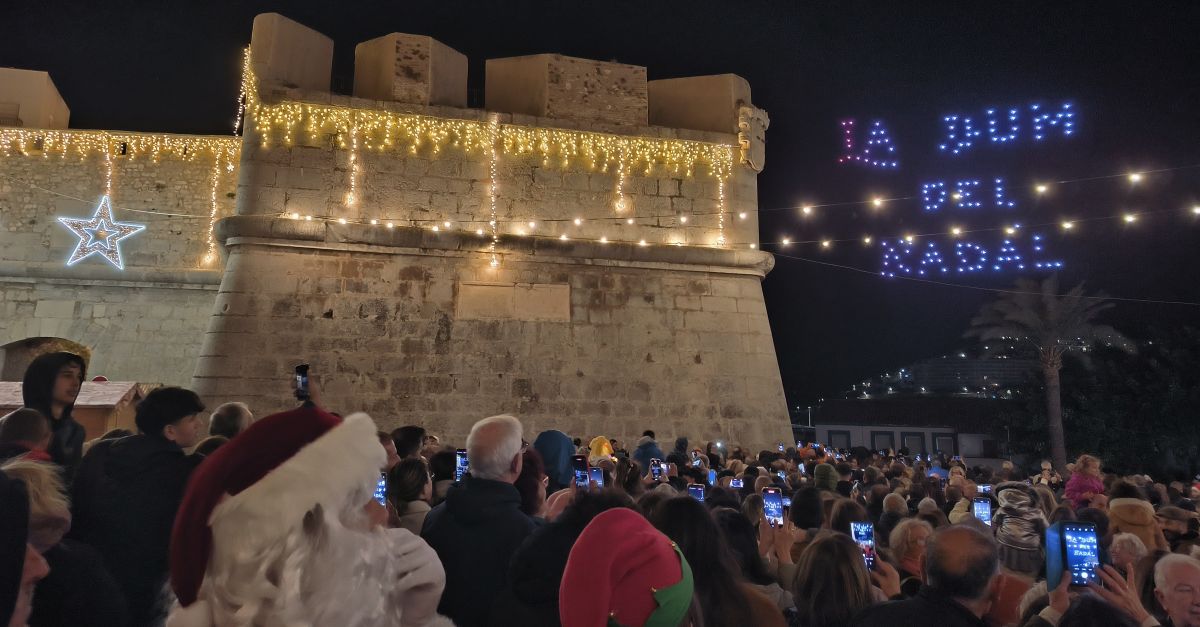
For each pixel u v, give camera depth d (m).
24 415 4.20
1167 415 27.53
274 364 15.68
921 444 39.03
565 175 18.25
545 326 17.33
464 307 17.00
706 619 2.82
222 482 1.69
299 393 3.40
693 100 20.00
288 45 17.16
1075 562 3.50
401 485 5.02
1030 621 3.51
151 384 18.72
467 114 17.70
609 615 2.36
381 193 17.08
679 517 3.07
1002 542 4.70
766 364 18.69
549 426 16.70
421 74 17.84
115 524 3.67
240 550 1.48
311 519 1.56
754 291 19.17
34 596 2.81
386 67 17.84
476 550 3.53
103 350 18.81
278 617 1.43
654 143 18.94
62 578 2.89
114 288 19.27
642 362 17.69
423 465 5.14
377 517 2.05
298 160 16.78
